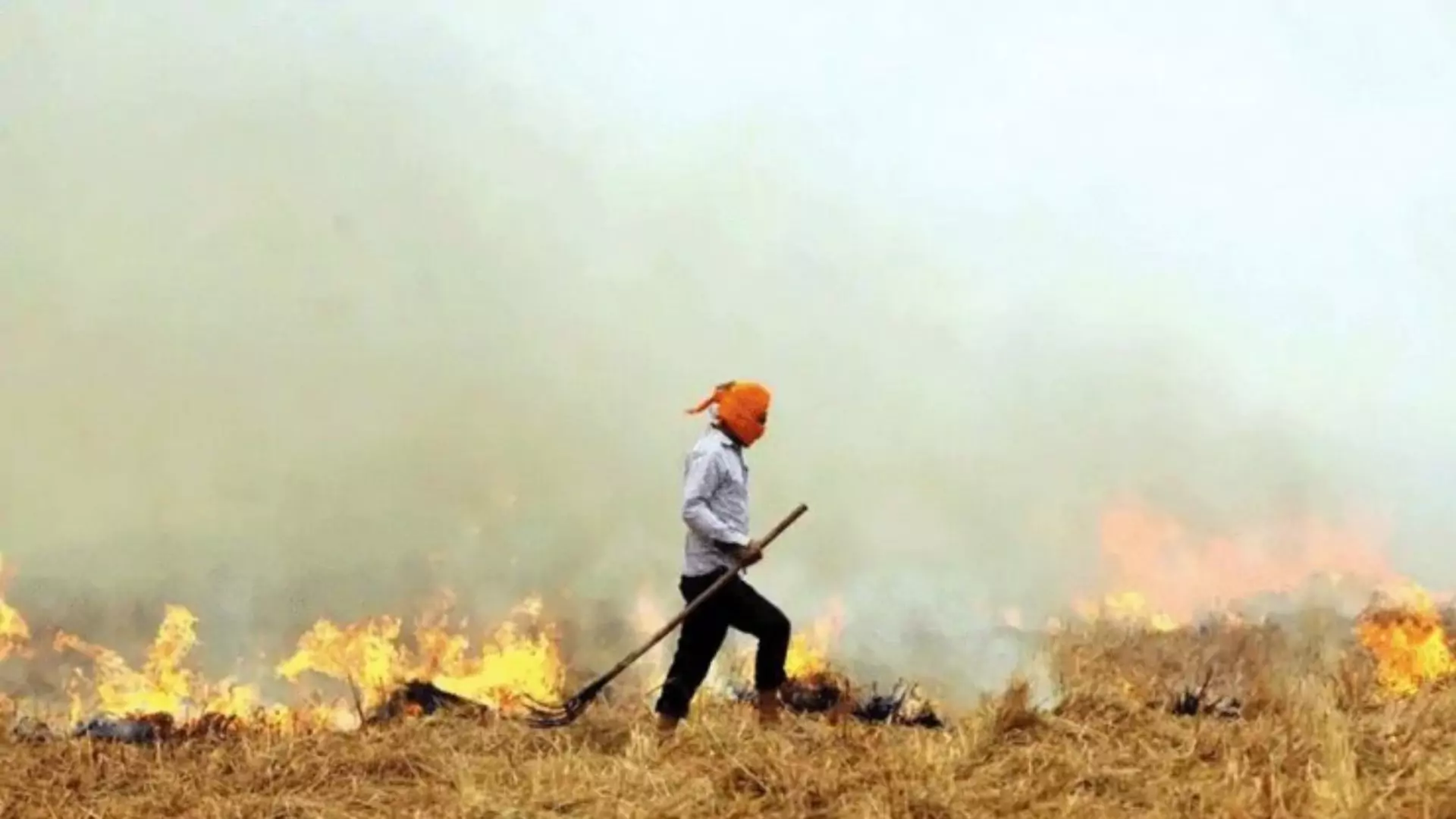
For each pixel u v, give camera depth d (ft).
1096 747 62.85
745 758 60.85
